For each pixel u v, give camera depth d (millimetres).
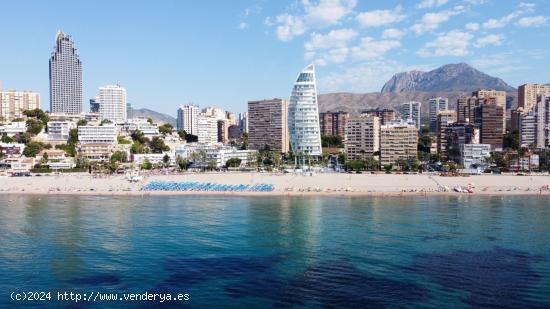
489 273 122125
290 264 129750
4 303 102938
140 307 100688
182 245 149250
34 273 122125
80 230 170750
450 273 122000
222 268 126250
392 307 100625
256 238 158625
